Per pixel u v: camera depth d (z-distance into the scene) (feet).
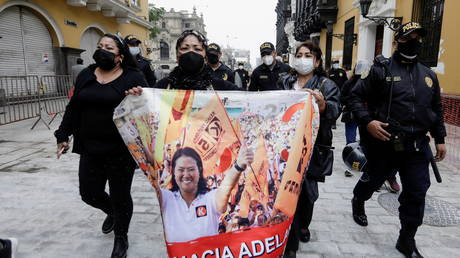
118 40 9.05
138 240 10.59
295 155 7.02
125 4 65.46
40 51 47.75
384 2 34.30
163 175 6.50
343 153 11.95
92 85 9.03
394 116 9.41
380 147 10.09
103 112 8.91
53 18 49.03
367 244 10.46
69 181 15.83
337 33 53.31
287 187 6.80
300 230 10.51
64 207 12.96
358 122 10.12
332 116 9.13
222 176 6.54
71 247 10.14
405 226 9.65
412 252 9.61
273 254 6.46
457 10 23.54
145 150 7.04
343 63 48.93
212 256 6.25
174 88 8.26
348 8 46.73
